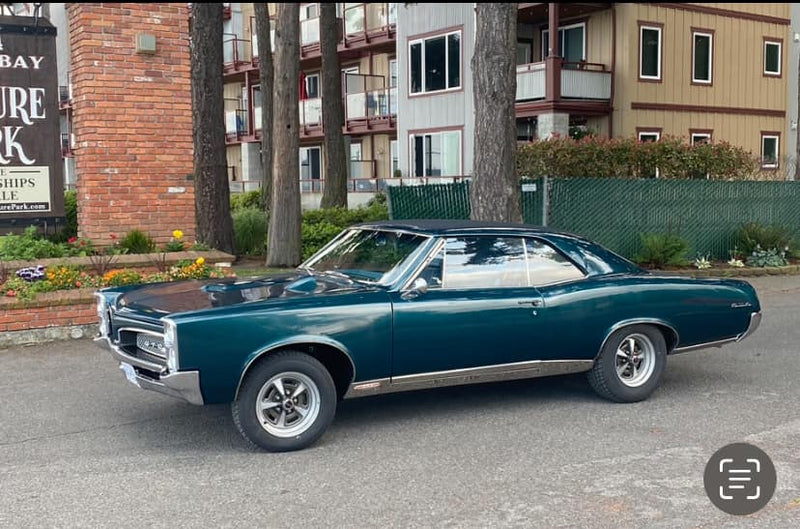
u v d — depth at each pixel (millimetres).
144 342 5488
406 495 4641
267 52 22562
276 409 5406
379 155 31266
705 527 4215
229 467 5117
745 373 7836
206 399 5117
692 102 24766
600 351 6484
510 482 4852
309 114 32312
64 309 8852
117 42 10414
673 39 24047
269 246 14727
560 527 4211
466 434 5828
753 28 26172
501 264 6188
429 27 26359
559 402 6734
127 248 10359
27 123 10312
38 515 4348
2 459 5262
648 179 15336
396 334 5637
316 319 5371
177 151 10945
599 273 6605
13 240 9859
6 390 6996
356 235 6727
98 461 5227
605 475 4969
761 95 26719
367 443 5617
